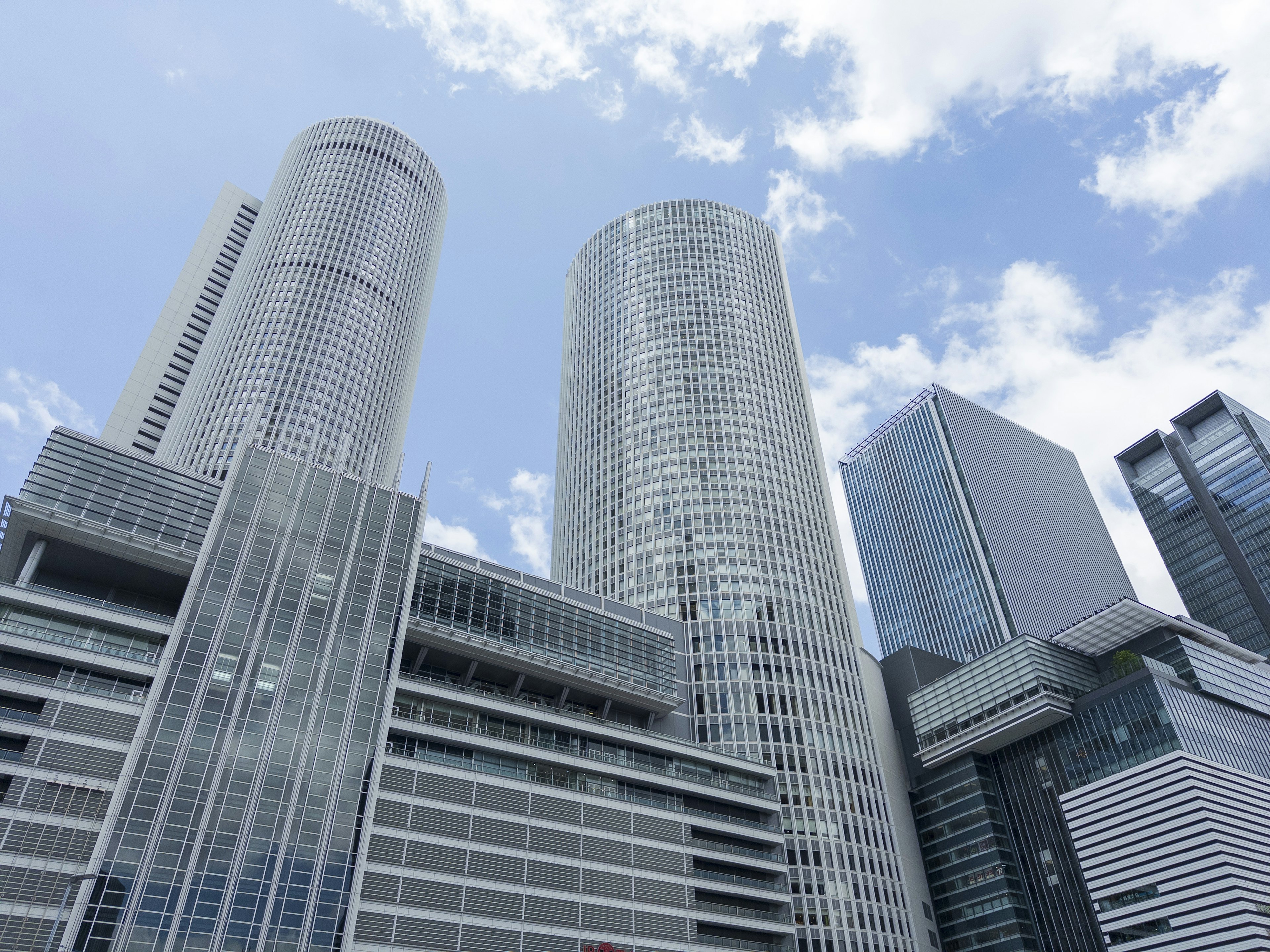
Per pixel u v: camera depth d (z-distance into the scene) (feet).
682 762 349.61
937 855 444.14
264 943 222.28
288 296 597.93
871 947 367.86
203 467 496.23
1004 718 440.45
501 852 274.36
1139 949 348.18
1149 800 369.50
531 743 311.47
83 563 288.30
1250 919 318.65
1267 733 424.87
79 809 223.51
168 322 627.05
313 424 539.70
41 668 247.50
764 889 327.47
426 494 338.13
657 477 556.92
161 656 256.52
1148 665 421.18
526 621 352.69
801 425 608.19
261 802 242.17
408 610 306.14
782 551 518.78
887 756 465.47
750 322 647.15
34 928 203.62
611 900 286.05
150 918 213.05
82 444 299.99
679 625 453.99
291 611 281.95
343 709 271.08
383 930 241.96
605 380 636.48
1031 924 400.47
